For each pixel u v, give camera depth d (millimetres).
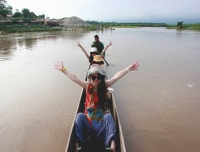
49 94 5969
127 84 6895
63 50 14617
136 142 3799
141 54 12969
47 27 50125
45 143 3779
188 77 7656
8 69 8844
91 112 3230
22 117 4684
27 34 32594
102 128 3125
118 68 9305
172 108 5125
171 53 13273
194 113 4879
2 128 4262
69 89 6375
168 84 6859
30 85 6730
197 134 4062
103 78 3209
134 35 31922
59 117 4668
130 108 5129
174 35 31469
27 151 3580
